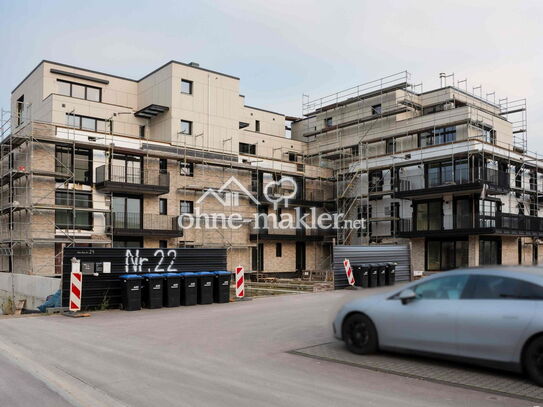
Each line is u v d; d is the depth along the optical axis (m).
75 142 27.78
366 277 22.61
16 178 28.38
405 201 36.53
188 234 33.28
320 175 42.19
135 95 36.50
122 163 30.67
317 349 8.66
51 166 27.62
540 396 5.86
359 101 41.72
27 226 26.78
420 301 7.45
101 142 29.38
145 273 16.70
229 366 7.52
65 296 15.20
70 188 28.11
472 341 6.74
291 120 48.34
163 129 34.25
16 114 36.09
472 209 32.59
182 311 15.00
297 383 6.53
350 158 41.53
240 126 41.28
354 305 8.22
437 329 7.10
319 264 42.00
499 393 6.00
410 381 6.57
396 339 7.60
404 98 39.16
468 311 6.84
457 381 6.52
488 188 31.27
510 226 32.41
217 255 18.78
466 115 33.72
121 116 34.09
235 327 11.44
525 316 6.33
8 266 29.80
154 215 31.38
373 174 39.09
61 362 7.93
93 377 6.95
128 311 15.16
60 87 32.62
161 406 5.64
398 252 24.73
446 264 33.84
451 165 33.91
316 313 13.81
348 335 8.28
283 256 39.56
